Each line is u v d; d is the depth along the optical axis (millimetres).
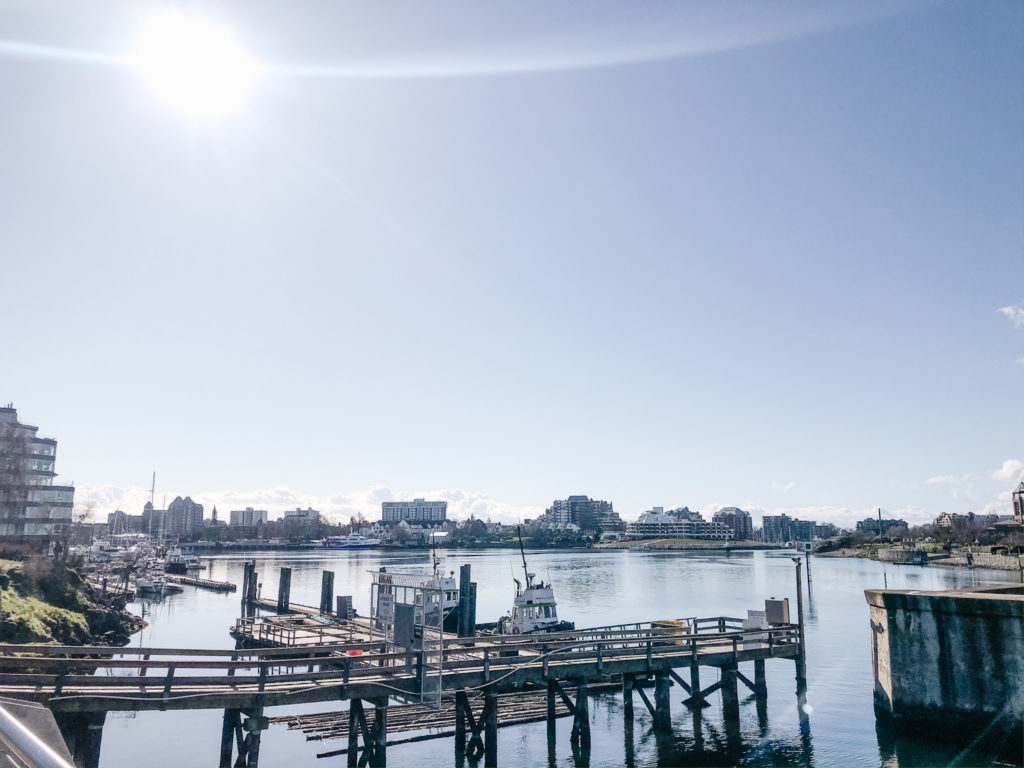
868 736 33750
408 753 32344
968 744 28703
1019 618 27734
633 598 107062
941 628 30031
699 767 30531
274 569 192750
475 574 170000
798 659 38281
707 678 48875
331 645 29094
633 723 37031
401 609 30266
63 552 95562
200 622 82562
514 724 36906
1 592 51031
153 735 37812
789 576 155875
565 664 31641
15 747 3994
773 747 32688
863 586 125812
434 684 27141
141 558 169375
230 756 28234
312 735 35844
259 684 24828
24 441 116812
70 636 54188
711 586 130125
